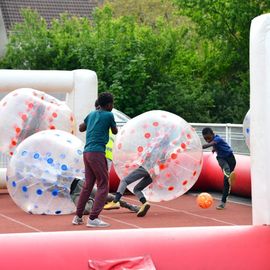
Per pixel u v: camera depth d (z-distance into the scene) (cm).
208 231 1155
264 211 1170
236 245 1151
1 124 1806
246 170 1881
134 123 1623
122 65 3650
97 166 1386
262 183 1168
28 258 1059
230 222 1511
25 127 1811
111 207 1636
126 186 1619
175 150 1606
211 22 3947
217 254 1140
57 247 1078
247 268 1144
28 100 1819
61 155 1574
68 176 1565
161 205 1802
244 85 3975
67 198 1588
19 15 4978
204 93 3875
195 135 1644
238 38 3969
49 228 1428
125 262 1086
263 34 1161
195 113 3809
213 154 2059
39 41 3722
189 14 4003
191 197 1972
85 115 2028
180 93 3772
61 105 1870
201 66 4094
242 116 3900
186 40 4122
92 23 4675
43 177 1570
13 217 1583
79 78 2034
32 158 1580
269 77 1153
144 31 3844
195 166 1636
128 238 1115
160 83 3741
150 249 1114
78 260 1077
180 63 3962
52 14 5138
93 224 1413
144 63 3616
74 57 3706
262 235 1162
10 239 1070
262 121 1161
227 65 4075
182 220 1538
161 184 1623
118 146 1625
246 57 3975
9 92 2008
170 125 1619
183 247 1130
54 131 1625
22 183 1586
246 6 3819
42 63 3738
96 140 1386
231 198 1942
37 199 1592
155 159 1602
